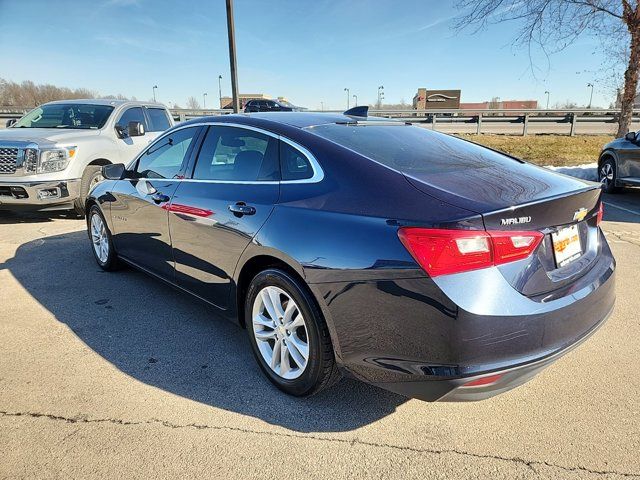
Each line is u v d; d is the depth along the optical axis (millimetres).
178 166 3666
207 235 3160
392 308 2176
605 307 2590
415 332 2133
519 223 2135
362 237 2268
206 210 3152
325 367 2512
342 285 2312
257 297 2852
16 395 2730
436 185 2332
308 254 2438
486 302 2037
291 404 2688
